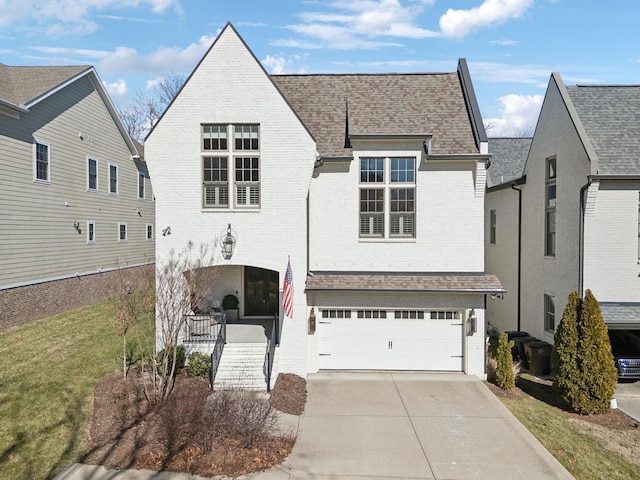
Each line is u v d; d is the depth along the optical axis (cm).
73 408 1066
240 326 1591
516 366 1480
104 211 2475
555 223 1566
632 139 1420
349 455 920
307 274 1423
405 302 1419
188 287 1241
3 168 1669
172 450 886
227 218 1365
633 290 1360
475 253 1447
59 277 2034
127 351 1459
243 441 914
